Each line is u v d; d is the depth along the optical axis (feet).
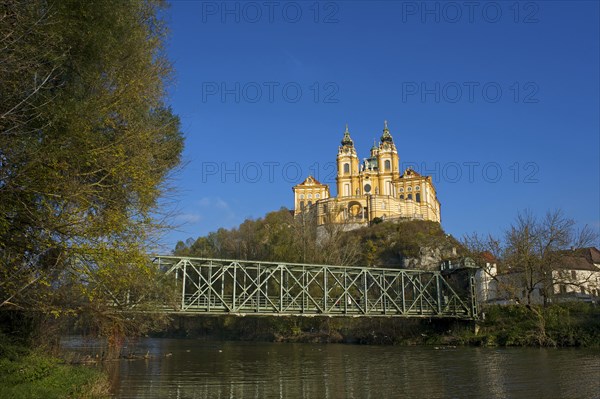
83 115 52.47
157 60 68.03
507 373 94.63
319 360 128.88
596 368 97.86
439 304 189.16
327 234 292.61
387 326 211.00
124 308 89.56
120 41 58.85
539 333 153.38
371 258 343.26
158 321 118.73
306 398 72.59
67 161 52.39
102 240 56.13
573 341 146.10
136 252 58.39
